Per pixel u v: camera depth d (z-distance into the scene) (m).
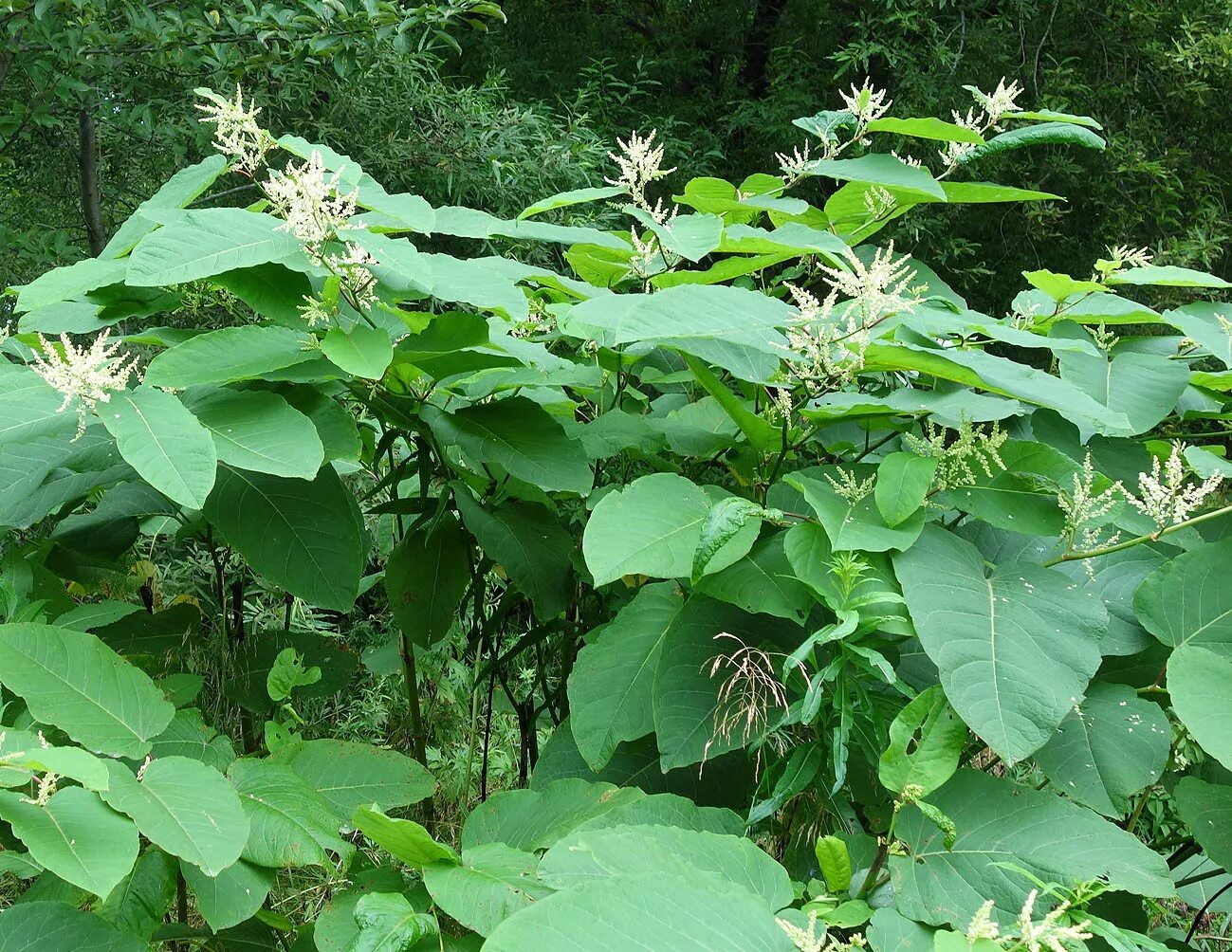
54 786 1.58
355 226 1.98
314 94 6.12
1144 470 2.26
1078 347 2.09
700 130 10.29
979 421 2.06
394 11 4.90
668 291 1.92
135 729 1.82
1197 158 10.39
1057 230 9.89
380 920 1.55
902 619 1.71
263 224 1.99
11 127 5.00
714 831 1.79
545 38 11.27
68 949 1.61
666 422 2.47
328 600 2.12
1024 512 1.99
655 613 2.14
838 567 1.74
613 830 1.57
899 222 8.92
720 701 1.94
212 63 4.96
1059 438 2.29
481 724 3.52
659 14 11.83
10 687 1.75
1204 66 9.72
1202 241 9.04
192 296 2.38
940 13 10.16
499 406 2.33
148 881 1.79
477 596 2.60
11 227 6.10
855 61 9.36
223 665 2.69
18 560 2.27
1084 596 1.83
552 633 2.72
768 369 2.13
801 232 2.22
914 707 1.56
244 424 1.92
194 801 1.68
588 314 1.95
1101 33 10.16
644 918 1.31
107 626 2.63
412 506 2.43
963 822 1.70
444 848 1.65
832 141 2.61
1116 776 1.77
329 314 2.03
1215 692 1.70
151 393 1.83
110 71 5.13
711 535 1.76
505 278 2.10
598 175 7.60
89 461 2.13
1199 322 2.21
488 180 6.63
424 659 3.08
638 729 1.99
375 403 2.27
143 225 2.15
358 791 2.04
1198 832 1.81
